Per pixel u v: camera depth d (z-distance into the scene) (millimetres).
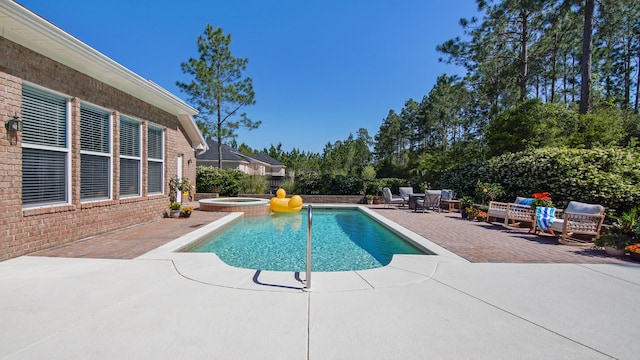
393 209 13773
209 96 20719
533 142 13195
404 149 44781
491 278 4164
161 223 8508
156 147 9359
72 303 3146
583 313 3098
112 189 7230
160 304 3162
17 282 3730
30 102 5199
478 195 11648
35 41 5023
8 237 4738
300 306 3184
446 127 31312
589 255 5555
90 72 6352
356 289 3707
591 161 8844
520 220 8453
